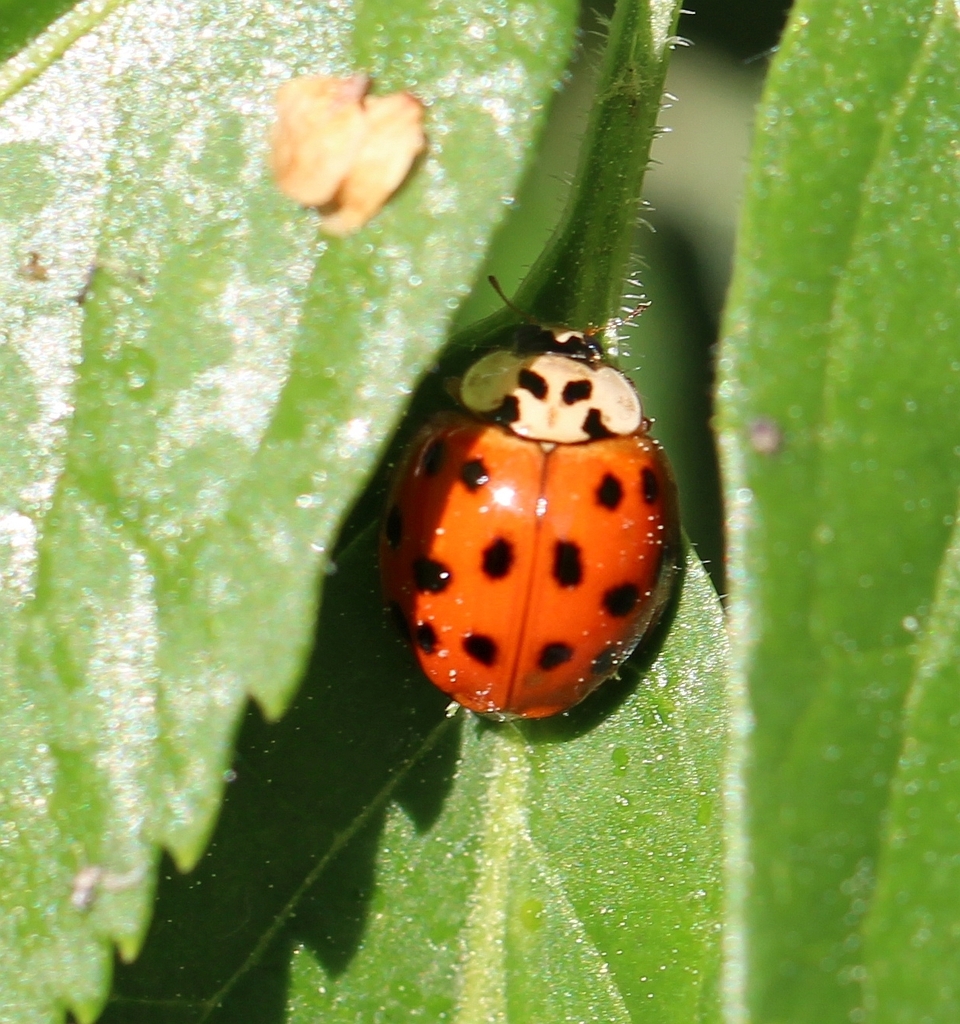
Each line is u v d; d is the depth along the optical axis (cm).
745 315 7
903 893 7
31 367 7
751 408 7
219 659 7
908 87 7
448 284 7
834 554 7
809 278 7
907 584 7
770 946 7
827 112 7
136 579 7
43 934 7
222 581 7
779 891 7
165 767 7
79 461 7
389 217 7
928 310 7
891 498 7
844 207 7
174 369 7
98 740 7
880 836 7
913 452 7
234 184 7
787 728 7
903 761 7
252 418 7
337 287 7
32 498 7
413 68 7
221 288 7
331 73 7
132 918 7
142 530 7
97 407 7
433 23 7
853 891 7
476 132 7
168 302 7
